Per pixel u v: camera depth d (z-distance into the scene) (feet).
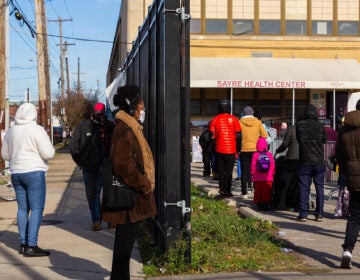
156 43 23.40
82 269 20.93
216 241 24.40
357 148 20.62
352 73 80.12
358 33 88.22
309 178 29.91
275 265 21.35
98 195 29.14
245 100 85.40
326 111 87.35
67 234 28.07
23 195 23.39
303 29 87.35
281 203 33.27
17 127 23.17
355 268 20.95
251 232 26.18
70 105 169.99
